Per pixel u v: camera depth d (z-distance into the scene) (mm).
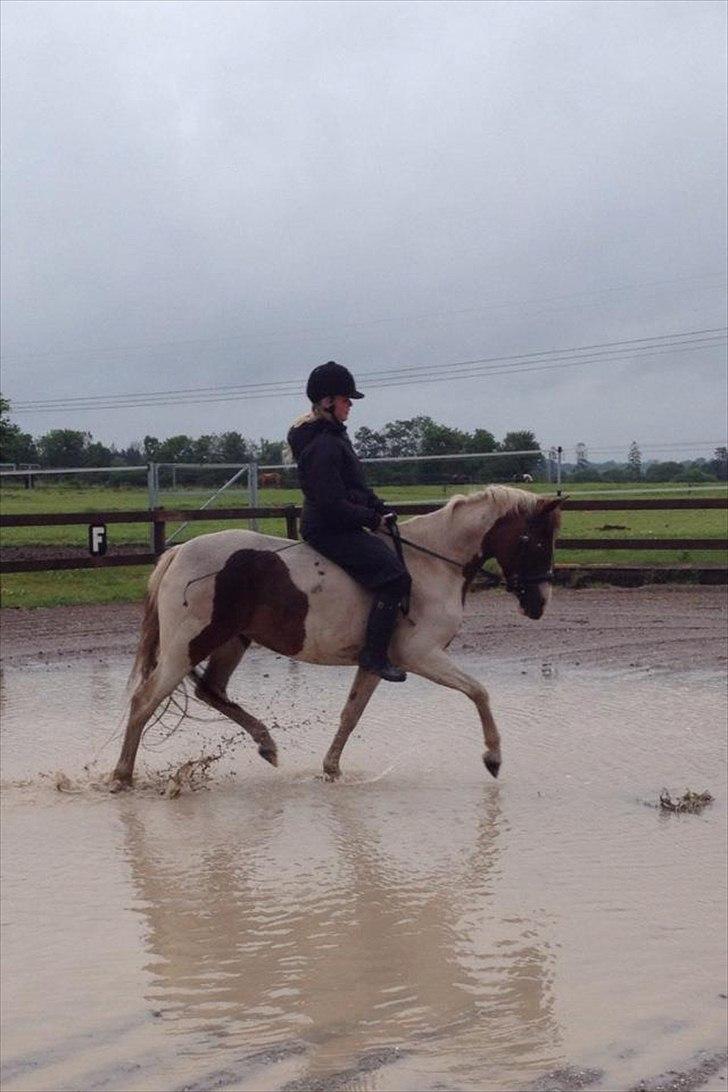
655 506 16109
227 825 6141
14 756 7605
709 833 5836
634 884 5125
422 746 7840
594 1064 3562
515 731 8203
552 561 7484
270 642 7129
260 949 4461
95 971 4258
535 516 7336
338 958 4367
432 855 5574
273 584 6992
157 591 7105
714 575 16797
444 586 7195
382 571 6902
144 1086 3439
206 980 4180
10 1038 3746
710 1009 3926
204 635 6977
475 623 13797
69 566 14922
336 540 6980
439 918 4762
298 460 7066
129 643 12336
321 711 9055
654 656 11266
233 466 19578
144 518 15594
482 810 6324
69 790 6836
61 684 10055
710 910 4809
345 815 6301
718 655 11250
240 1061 3588
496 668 10781
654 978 4164
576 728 8227
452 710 8953
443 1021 3848
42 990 4102
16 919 4785
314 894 5066
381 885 5164
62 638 12633
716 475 28312
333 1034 3762
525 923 4695
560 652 11633
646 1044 3688
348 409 7109
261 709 9188
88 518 15109
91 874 5348
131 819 6266
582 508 16500
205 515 15984
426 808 6387
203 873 5355
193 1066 3559
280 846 5766
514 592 7516
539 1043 3695
